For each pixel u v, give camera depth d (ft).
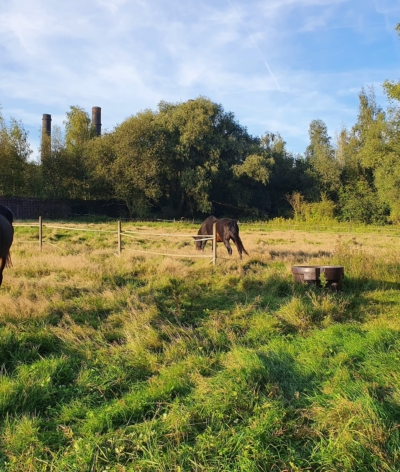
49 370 13.96
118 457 9.69
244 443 9.94
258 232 91.61
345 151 147.02
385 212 132.26
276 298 24.18
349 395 11.89
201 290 25.57
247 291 25.88
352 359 14.85
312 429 10.62
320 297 22.98
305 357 15.03
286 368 14.23
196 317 20.90
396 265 29.86
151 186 128.16
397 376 13.06
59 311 20.93
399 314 20.67
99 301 22.54
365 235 87.51
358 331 18.16
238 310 21.34
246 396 12.04
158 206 151.23
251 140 163.73
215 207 157.38
